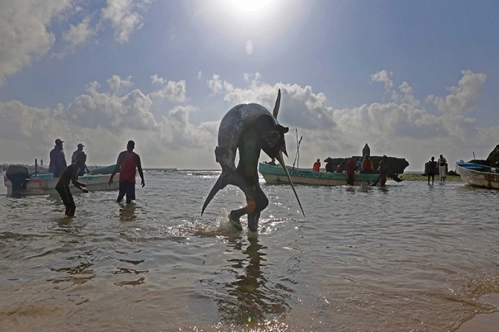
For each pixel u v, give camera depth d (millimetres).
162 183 26250
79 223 6996
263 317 2850
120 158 10836
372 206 11000
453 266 4340
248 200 6527
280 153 7164
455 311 3033
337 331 2637
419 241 5801
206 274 3943
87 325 2684
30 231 6109
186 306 3049
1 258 4473
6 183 13633
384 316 2906
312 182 26219
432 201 12828
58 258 4488
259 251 5023
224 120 6562
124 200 12086
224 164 6465
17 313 2877
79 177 15234
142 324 2705
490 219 8258
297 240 5805
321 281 3744
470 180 23391
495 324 2809
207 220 7465
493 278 3912
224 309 2992
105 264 4270
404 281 3779
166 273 3965
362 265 4363
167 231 6262
